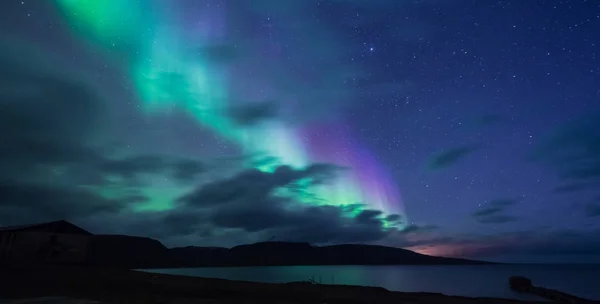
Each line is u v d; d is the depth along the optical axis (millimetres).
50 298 16719
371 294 22203
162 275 28688
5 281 21344
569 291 90250
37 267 30172
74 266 34500
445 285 96625
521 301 23266
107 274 27172
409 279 122000
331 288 24453
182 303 16500
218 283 24844
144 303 16188
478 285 98000
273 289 22422
